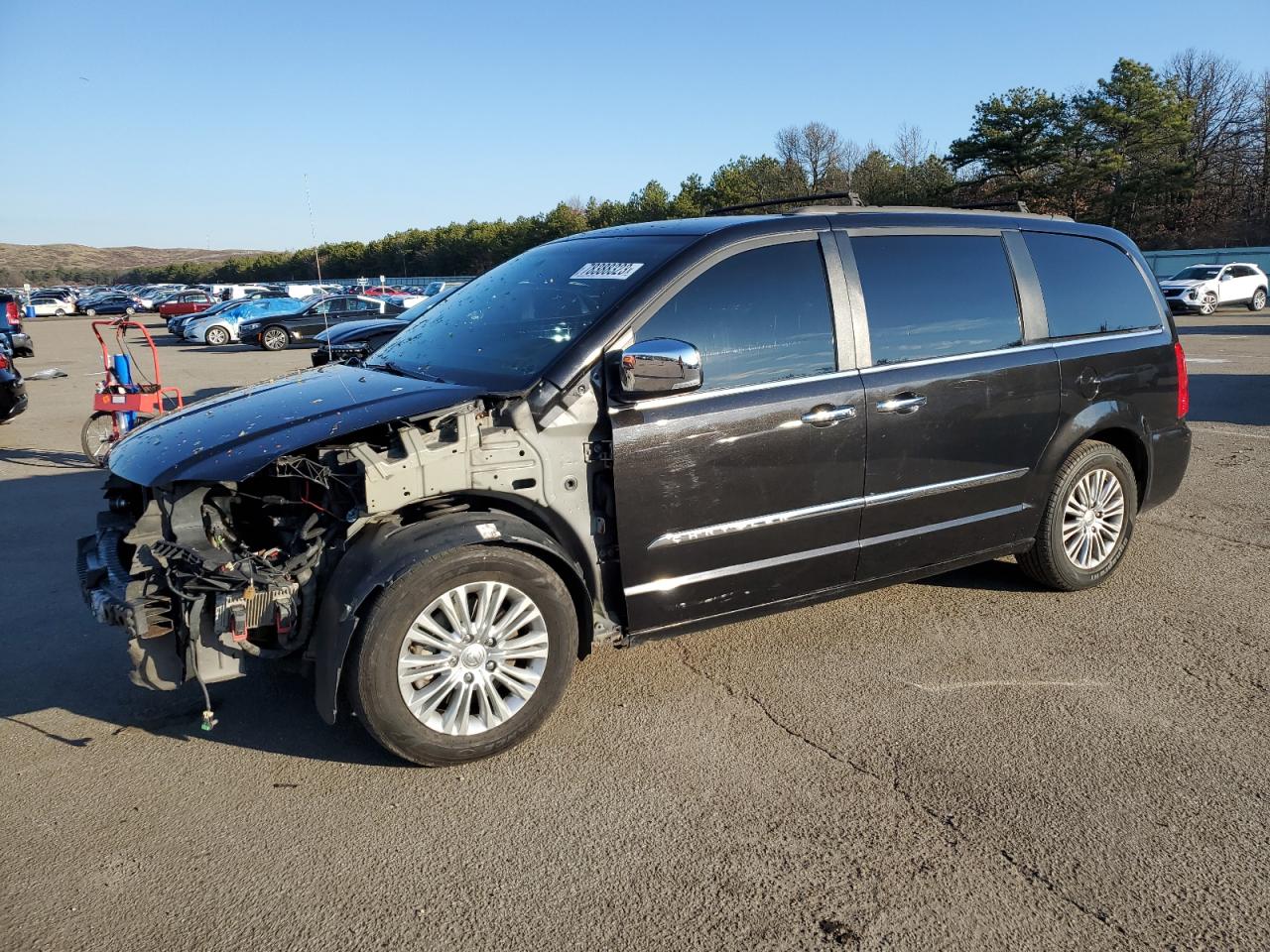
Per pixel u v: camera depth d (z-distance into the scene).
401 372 3.89
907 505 4.05
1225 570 5.20
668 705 3.69
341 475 3.17
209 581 2.96
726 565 3.66
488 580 3.17
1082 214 48.72
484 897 2.59
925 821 2.90
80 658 4.27
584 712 3.65
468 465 3.20
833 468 3.80
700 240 3.67
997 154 47.97
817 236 3.90
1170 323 5.10
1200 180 50.50
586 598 3.38
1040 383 4.39
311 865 2.74
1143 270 5.07
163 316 47.31
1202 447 8.44
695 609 3.64
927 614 4.62
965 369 4.14
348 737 3.51
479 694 3.22
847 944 2.39
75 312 57.75
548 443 3.33
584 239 4.39
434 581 3.05
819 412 3.73
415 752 3.15
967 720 3.54
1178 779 3.12
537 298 3.94
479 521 3.17
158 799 3.10
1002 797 3.03
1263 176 50.62
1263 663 4.01
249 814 3.00
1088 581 4.83
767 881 2.64
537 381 3.33
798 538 3.79
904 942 2.39
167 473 3.10
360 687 3.02
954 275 4.23
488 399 3.28
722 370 3.59
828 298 3.86
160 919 2.51
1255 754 3.28
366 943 2.42
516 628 3.26
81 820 2.98
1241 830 2.83
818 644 4.27
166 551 3.00
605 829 2.89
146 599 3.09
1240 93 52.66
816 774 3.18
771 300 3.73
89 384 17.55
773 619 4.57
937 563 4.28
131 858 2.78
